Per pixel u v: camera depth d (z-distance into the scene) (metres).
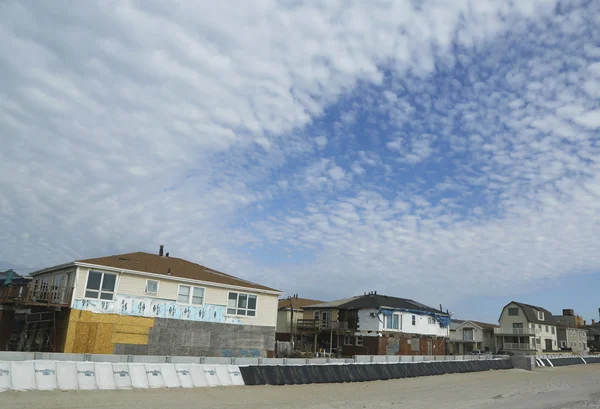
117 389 18.44
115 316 27.69
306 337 52.34
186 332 30.25
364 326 47.69
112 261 28.98
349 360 30.06
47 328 27.70
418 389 25.69
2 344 31.27
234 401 18.31
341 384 26.08
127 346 27.78
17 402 14.76
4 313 31.75
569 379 37.88
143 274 29.08
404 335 48.88
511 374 40.28
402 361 34.50
